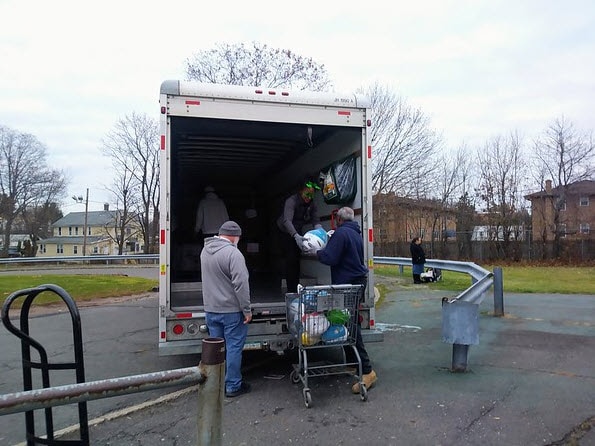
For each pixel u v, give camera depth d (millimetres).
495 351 6363
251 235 11484
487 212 32188
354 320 4918
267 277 9922
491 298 11234
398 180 32562
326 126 5629
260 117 5340
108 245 78812
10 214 62094
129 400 4945
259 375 5668
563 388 4863
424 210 34938
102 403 4879
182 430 4117
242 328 4957
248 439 3879
